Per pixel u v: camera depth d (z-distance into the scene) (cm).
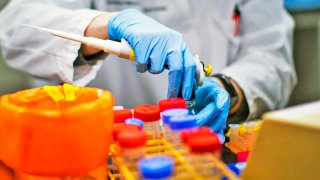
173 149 54
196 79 80
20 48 113
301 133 51
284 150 53
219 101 79
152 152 56
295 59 188
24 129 47
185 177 46
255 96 127
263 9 160
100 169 53
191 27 148
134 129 53
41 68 109
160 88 145
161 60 81
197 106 84
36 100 59
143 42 81
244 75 132
